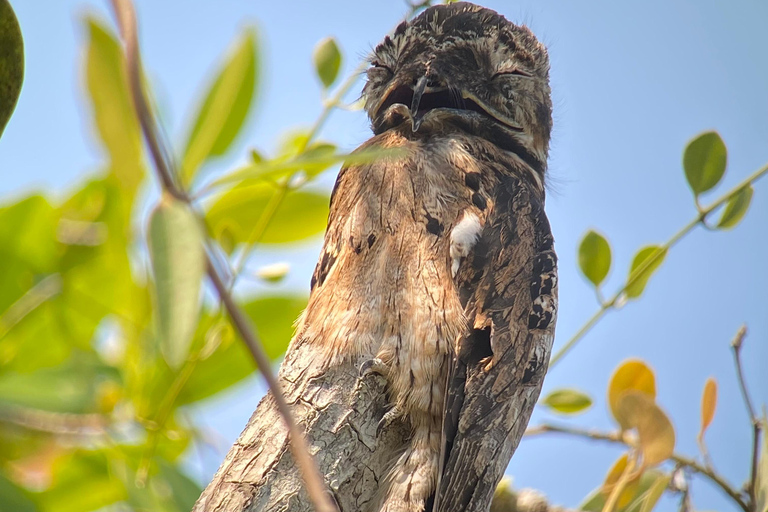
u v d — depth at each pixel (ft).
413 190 16.31
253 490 16.17
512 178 16.42
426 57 16.51
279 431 16.20
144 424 16.20
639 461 16.24
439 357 16.22
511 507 16.39
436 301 16.24
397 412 16.21
